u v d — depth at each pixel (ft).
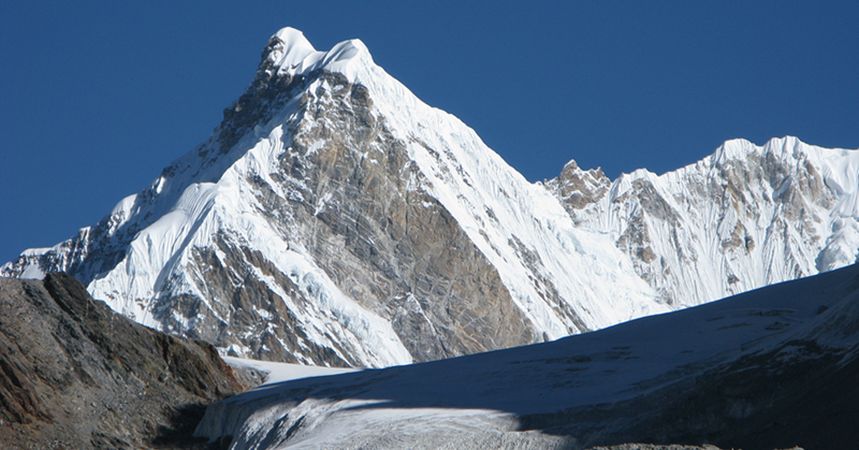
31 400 589.73
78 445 581.53
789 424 467.11
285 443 552.82
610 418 501.56
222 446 606.55
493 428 507.71
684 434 480.23
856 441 444.14
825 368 490.08
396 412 545.85
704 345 597.11
